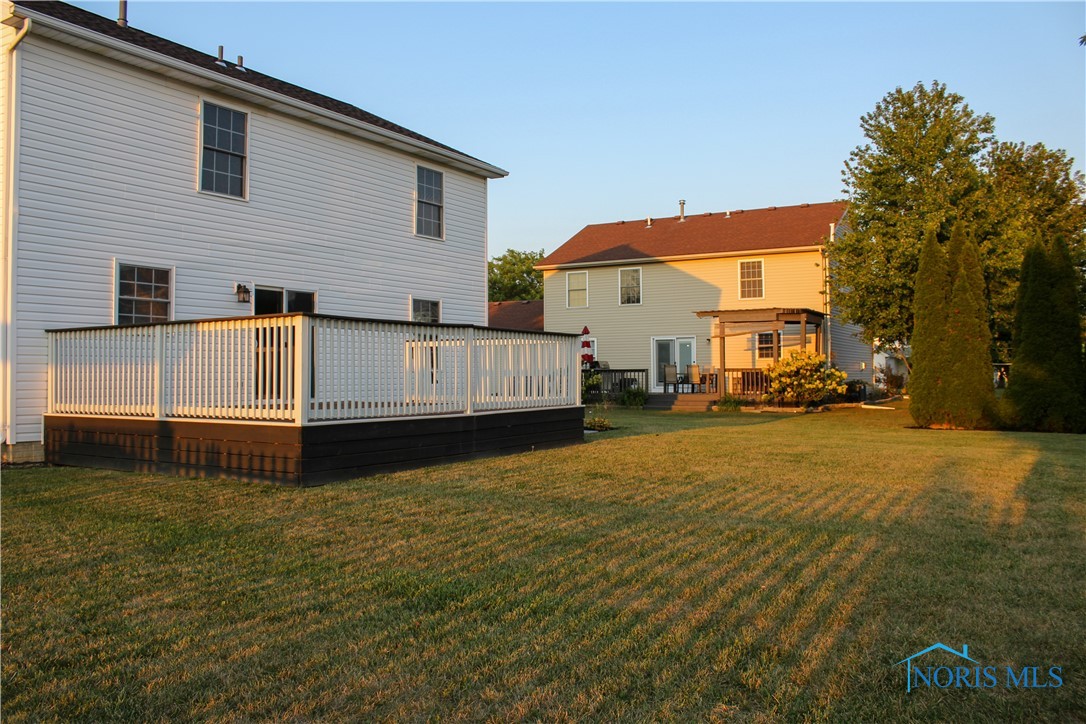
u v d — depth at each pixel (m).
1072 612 4.14
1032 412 15.88
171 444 9.19
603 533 6.00
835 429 15.89
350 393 8.84
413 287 15.89
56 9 11.05
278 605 4.34
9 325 9.81
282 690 3.25
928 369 16.92
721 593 4.47
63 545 5.67
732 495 7.63
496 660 3.55
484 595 4.48
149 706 3.11
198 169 12.02
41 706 3.11
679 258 28.03
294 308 13.53
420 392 9.81
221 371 8.84
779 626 3.95
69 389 10.13
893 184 21.23
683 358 28.34
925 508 6.96
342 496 7.56
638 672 3.41
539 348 12.01
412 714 3.04
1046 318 16.19
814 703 3.11
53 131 10.23
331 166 14.21
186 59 12.23
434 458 9.86
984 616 4.08
